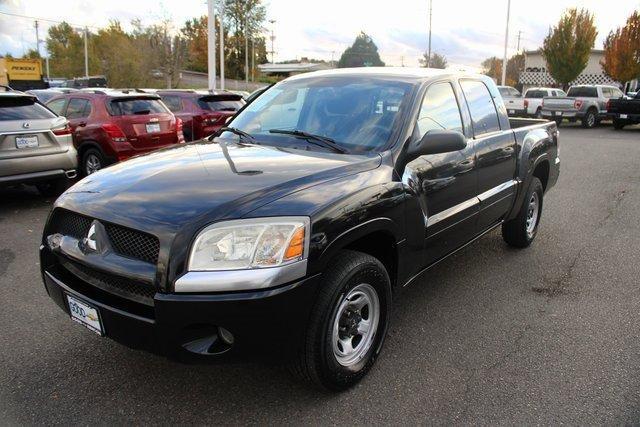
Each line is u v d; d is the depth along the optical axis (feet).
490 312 13.61
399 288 11.41
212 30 61.52
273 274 8.13
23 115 23.45
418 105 11.98
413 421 9.20
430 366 10.96
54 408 9.45
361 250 10.84
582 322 13.07
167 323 8.09
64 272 9.87
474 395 9.96
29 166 23.38
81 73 171.53
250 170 9.91
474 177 13.70
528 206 17.89
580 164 39.86
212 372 10.64
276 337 8.37
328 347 9.16
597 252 18.60
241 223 8.25
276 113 13.28
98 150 29.55
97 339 11.88
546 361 11.21
